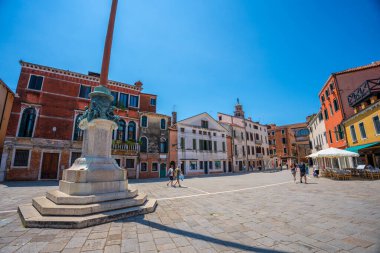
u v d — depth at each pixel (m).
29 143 18.62
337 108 21.33
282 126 57.41
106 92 7.71
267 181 17.12
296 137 53.84
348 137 18.98
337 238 4.00
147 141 25.75
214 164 33.78
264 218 5.52
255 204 7.39
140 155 24.61
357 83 19.69
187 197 9.15
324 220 5.19
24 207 5.79
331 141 23.66
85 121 7.56
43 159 19.16
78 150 20.69
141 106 27.16
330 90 22.41
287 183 14.84
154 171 25.55
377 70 19.05
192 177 25.59
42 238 3.99
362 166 15.55
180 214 5.99
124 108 24.58
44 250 3.47
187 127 31.23
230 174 31.05
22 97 19.23
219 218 5.55
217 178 22.53
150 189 12.48
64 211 5.02
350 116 17.95
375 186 10.77
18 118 18.69
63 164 19.81
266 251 3.50
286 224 4.96
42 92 20.20
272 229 4.62
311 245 3.71
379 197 7.80
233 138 39.44
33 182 16.86
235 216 5.75
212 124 35.56
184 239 4.04
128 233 4.35
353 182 13.21
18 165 18.06
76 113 21.48
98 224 4.92
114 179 6.66
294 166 16.28
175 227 4.77
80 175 6.02
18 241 3.83
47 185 14.31
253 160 44.31
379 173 13.72
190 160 30.14
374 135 15.09
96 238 4.04
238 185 14.34
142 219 5.43
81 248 3.57
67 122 20.86
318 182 14.43
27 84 19.70
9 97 19.61
